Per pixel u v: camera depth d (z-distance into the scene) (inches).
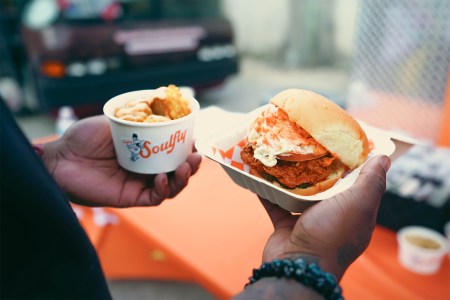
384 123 81.7
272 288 26.9
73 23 155.1
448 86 74.6
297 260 28.0
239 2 328.5
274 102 45.9
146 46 170.2
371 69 78.8
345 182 41.9
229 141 48.1
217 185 72.7
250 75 282.5
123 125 40.6
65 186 46.3
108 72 165.2
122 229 85.5
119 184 47.1
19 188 21.0
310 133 43.2
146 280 111.0
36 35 156.9
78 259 24.8
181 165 43.8
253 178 40.0
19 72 201.2
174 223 63.1
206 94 239.1
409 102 78.1
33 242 22.1
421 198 60.8
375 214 33.4
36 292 22.9
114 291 107.2
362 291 52.8
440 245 57.7
